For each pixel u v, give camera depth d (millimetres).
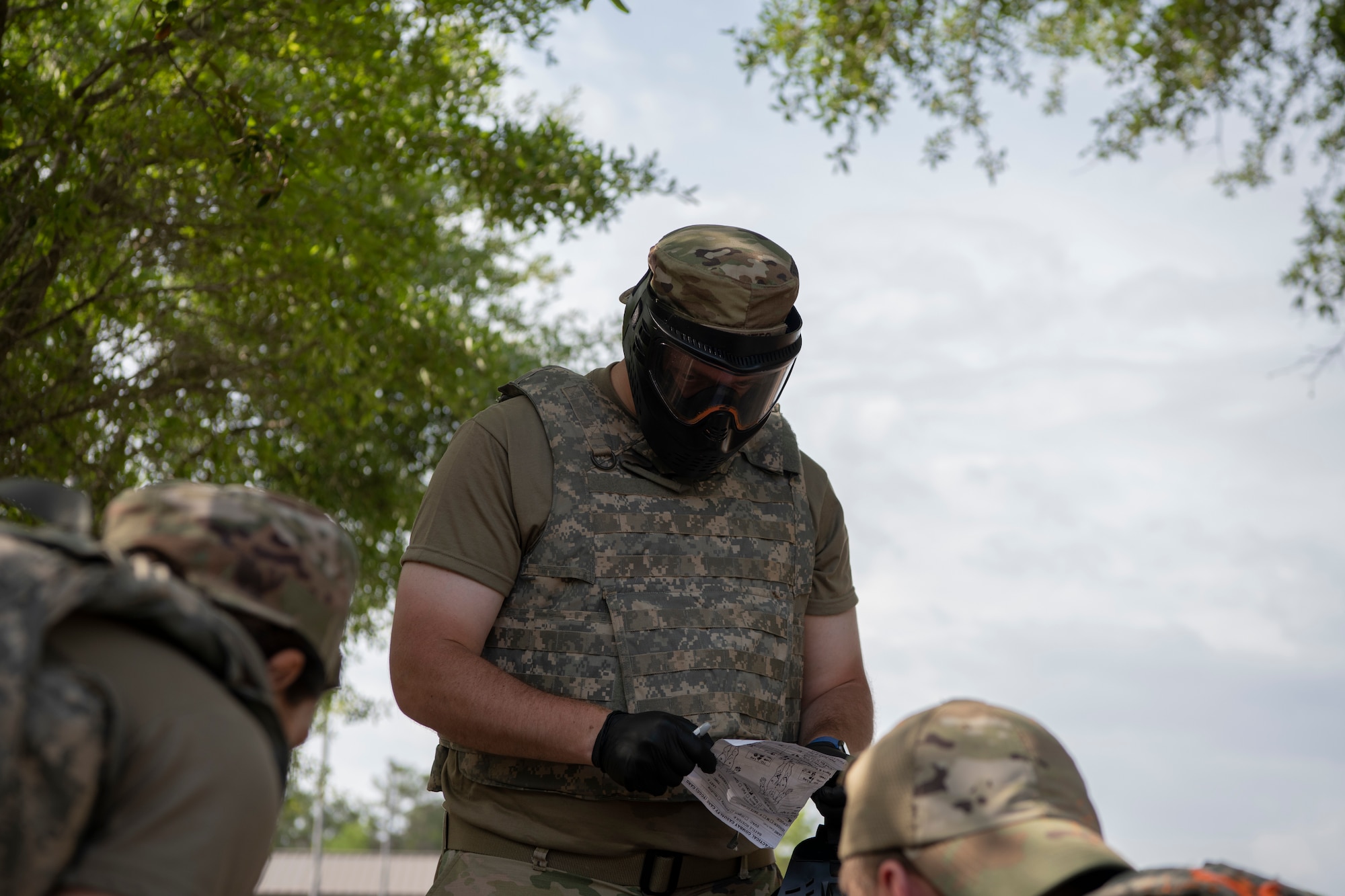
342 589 1355
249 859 1136
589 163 7008
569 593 2311
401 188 8297
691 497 2428
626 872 2254
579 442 2383
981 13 8773
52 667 1068
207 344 7043
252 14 5922
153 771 1086
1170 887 1149
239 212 6273
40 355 5926
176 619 1146
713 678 2311
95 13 6270
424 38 6621
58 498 1274
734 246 2336
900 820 1281
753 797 2172
